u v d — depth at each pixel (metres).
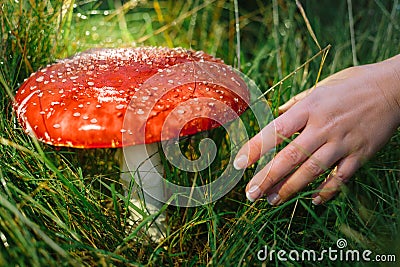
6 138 0.59
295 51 0.79
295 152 0.52
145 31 0.89
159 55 0.57
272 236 0.57
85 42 0.79
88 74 0.54
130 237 0.52
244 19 0.89
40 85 0.54
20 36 0.66
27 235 0.48
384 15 0.81
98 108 0.51
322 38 0.84
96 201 0.56
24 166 0.56
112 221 0.56
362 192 0.62
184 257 0.58
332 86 0.53
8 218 0.49
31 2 0.66
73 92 0.52
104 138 0.50
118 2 0.89
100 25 0.84
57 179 0.56
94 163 0.65
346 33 0.82
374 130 0.53
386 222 0.59
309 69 0.77
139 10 0.92
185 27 0.89
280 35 0.85
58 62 0.58
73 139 0.50
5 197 0.52
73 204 0.56
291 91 0.71
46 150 0.62
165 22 0.88
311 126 0.52
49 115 0.51
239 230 0.54
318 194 0.56
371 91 0.52
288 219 0.55
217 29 0.87
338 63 0.78
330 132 0.52
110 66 0.55
